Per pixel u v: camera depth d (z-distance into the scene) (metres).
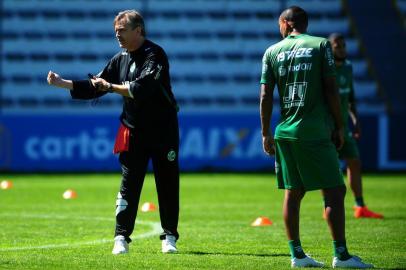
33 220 42.09
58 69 108.12
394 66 108.38
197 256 28.03
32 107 104.25
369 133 88.44
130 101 28.59
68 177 79.94
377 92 106.19
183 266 25.44
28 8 113.12
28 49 109.56
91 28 112.12
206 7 114.00
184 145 89.25
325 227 38.78
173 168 29.39
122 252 28.44
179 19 112.56
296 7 26.31
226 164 89.19
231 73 108.75
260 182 73.69
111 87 27.75
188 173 86.19
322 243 32.69
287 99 25.67
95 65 108.75
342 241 25.30
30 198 57.22
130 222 28.91
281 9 114.19
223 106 105.62
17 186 68.56
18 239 33.75
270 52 26.09
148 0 113.94
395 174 84.56
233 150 89.19
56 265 25.56
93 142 88.69
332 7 113.94
